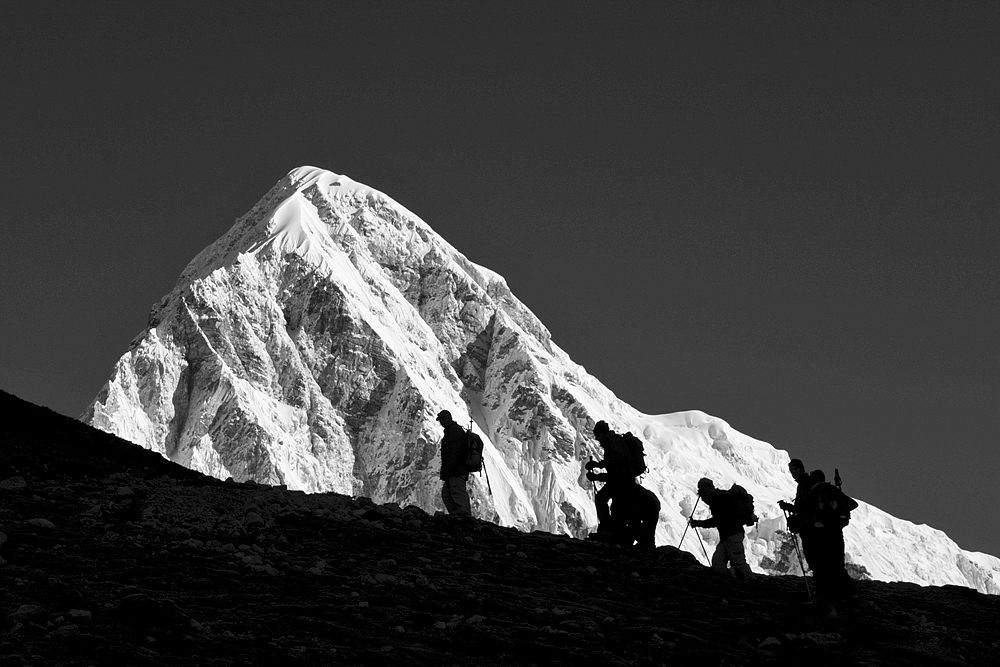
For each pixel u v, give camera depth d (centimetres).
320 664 1842
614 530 3369
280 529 2766
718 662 2161
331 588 2292
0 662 1639
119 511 2683
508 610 2306
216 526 2695
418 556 2700
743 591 2862
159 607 1908
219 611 2028
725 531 3166
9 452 3194
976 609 3050
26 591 1967
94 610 1916
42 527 2458
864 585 3338
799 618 2617
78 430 3747
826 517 2788
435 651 1989
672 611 2527
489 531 3172
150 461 3684
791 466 2911
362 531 2844
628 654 2131
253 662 1811
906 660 2350
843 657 2322
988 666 2447
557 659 2041
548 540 3167
